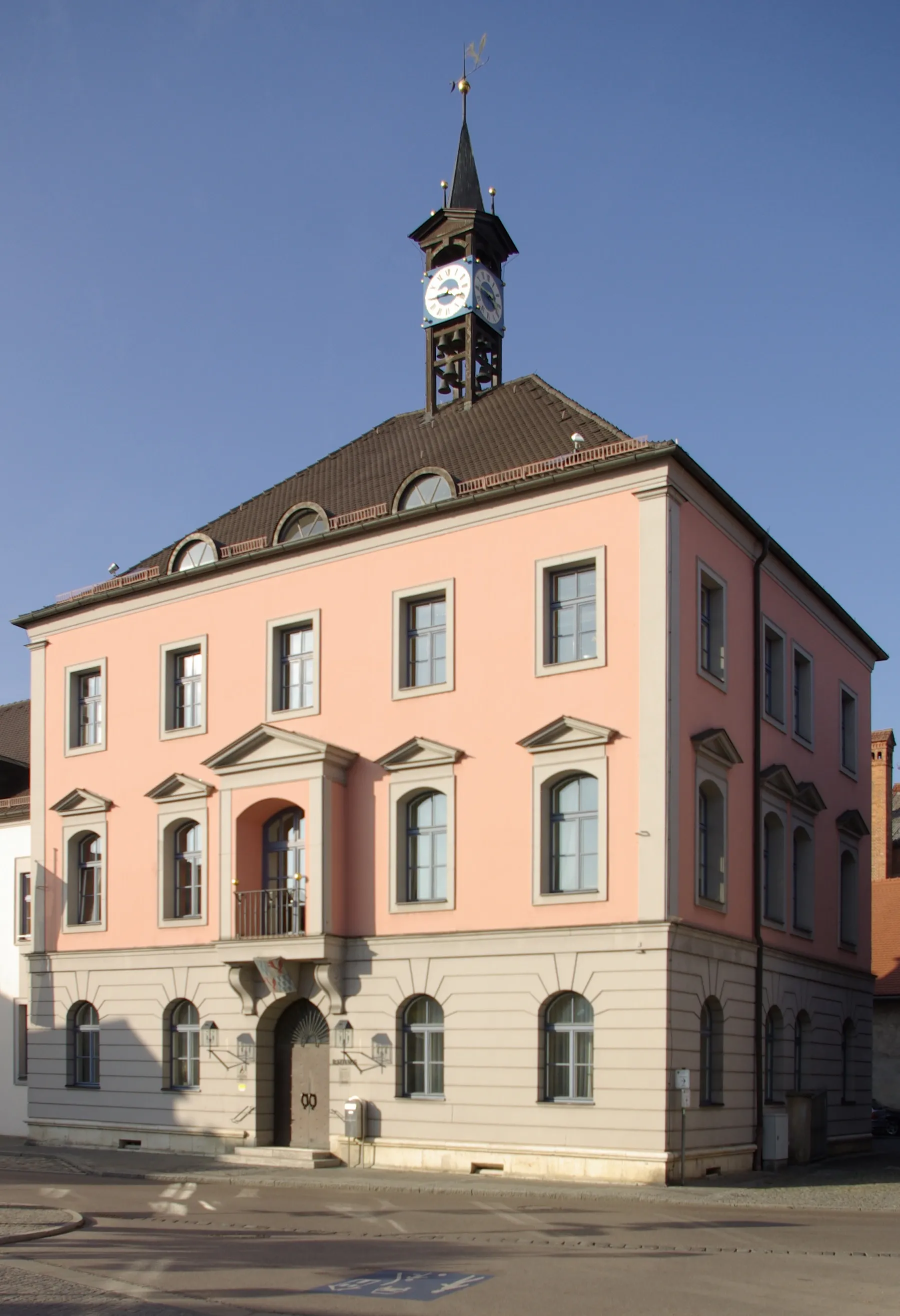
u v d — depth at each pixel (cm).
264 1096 2856
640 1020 2331
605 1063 2356
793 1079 2967
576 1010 2444
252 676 3067
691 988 2409
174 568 3288
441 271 3562
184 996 3042
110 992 3203
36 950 3394
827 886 3356
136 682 3309
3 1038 3662
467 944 2575
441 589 2767
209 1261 1464
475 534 2738
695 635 2573
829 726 3450
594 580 2581
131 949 3169
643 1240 1639
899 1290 1305
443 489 2812
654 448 2484
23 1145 3262
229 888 2923
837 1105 3300
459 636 2720
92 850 3378
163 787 3148
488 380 3544
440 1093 2600
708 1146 2419
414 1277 1362
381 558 2883
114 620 3388
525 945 2495
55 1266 1422
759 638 2897
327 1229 1750
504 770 2600
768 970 2831
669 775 2403
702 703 2577
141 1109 3080
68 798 3366
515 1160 2422
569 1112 2383
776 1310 1198
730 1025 2572
